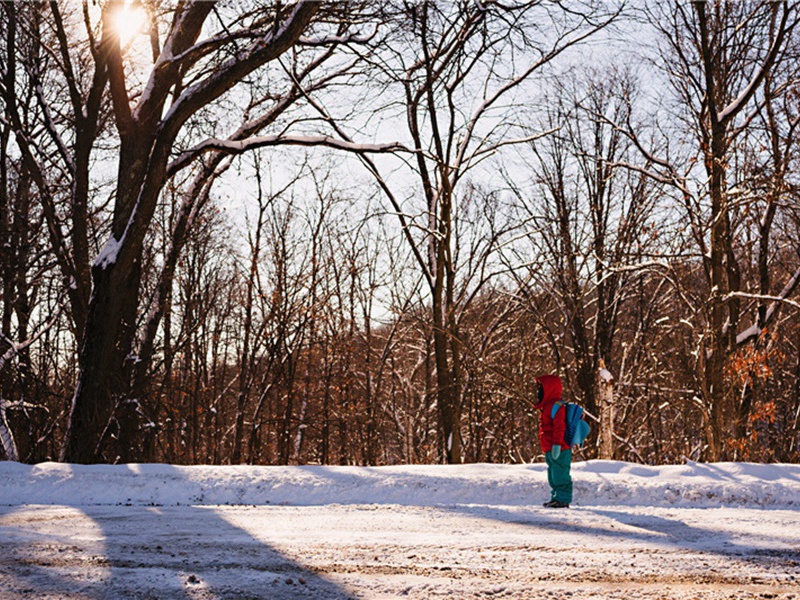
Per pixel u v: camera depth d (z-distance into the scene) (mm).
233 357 37438
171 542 5941
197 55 15531
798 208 16047
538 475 9398
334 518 7383
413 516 7547
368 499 8859
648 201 23047
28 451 23656
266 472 9305
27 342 21312
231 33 14539
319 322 30828
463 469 9641
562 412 8477
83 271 17031
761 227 20984
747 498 8766
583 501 8812
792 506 8672
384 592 4395
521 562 5309
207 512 7797
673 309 27125
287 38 14344
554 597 4344
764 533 6660
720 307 15211
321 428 34469
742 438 14547
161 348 20781
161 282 20062
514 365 24219
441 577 4812
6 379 22250
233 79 14664
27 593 4195
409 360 37000
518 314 25297
